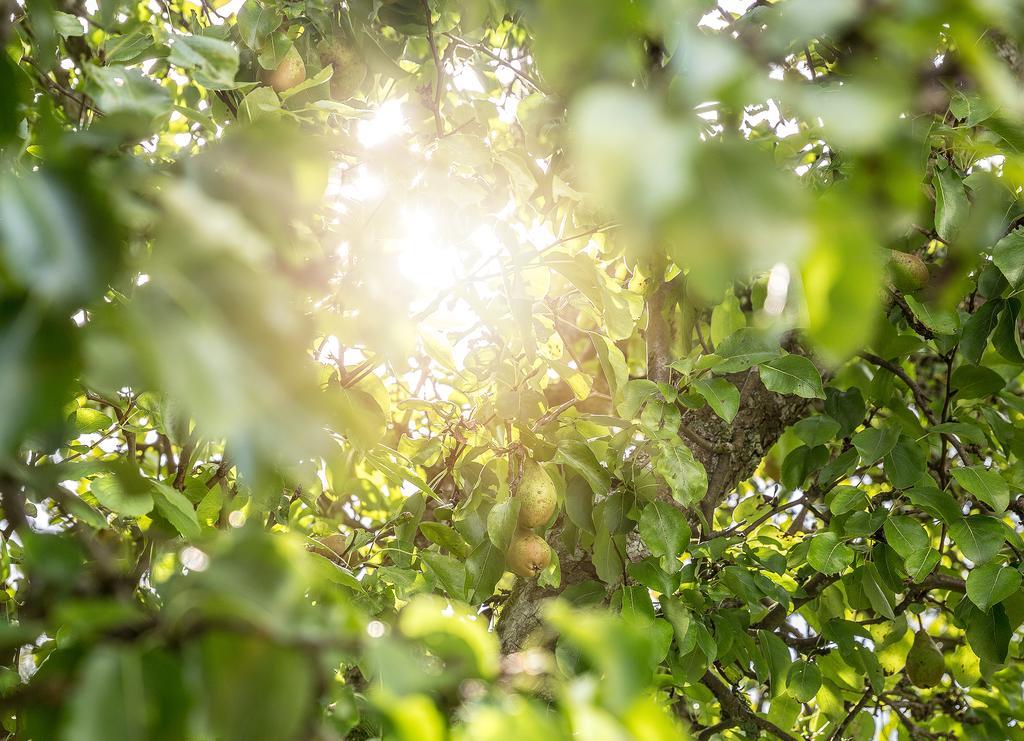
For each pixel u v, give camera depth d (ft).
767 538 9.55
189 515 5.52
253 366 1.93
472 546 7.66
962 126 6.73
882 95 1.95
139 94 3.90
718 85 1.88
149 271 1.94
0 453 1.73
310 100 7.87
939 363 14.25
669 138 1.72
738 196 1.74
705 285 1.80
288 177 2.63
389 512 11.76
